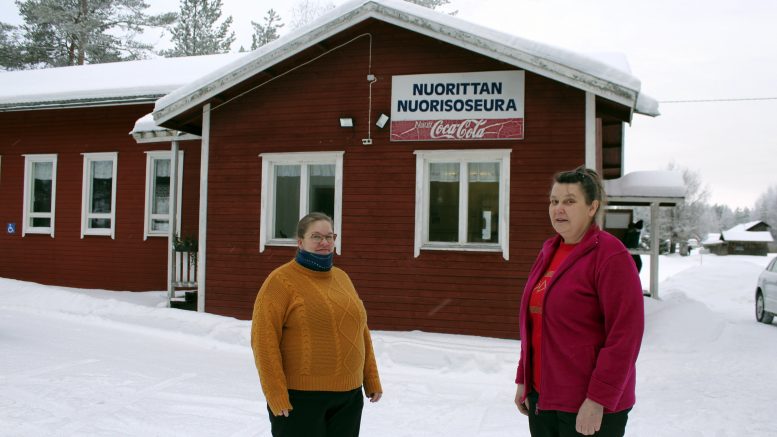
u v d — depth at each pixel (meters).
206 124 10.92
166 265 13.95
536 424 3.01
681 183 13.48
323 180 10.58
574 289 2.82
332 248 3.51
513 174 9.60
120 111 14.39
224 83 10.17
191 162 13.85
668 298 14.16
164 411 5.42
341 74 10.39
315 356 3.28
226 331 9.30
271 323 3.24
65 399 5.63
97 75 16.31
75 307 10.73
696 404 6.27
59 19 26.52
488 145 9.70
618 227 14.33
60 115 14.84
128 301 12.42
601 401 2.62
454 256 9.80
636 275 2.75
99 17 27.22
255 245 10.66
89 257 14.47
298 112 10.56
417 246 9.91
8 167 15.21
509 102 9.66
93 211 14.62
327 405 3.29
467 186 9.91
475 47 9.13
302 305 3.31
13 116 15.23
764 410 6.07
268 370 3.17
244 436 4.81
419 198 9.95
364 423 5.39
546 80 9.54
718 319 11.23
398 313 9.95
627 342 2.64
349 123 10.14
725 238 70.44
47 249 14.80
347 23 9.70
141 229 14.12
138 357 7.64
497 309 9.59
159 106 10.34
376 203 10.14
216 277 10.80
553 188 3.11
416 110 10.02
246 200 10.74
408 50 10.11
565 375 2.80
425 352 8.11
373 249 10.11
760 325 13.95
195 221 13.74
